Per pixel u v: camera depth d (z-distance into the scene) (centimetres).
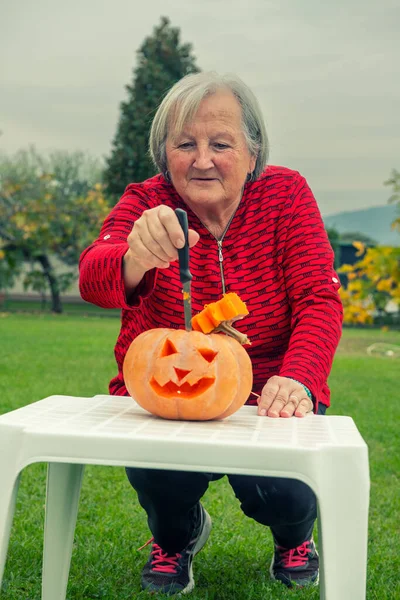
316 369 200
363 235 3988
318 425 173
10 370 803
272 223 228
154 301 230
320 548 154
